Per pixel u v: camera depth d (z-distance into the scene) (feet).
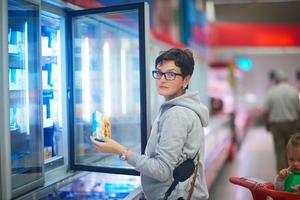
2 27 7.23
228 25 42.32
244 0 25.39
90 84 10.69
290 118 20.30
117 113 13.50
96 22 10.93
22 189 7.86
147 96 8.72
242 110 42.14
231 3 26.71
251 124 48.42
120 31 13.29
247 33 42.57
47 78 9.37
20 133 8.20
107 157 10.18
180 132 6.39
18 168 8.11
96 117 7.43
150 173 6.36
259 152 29.76
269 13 32.04
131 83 14.58
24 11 8.16
